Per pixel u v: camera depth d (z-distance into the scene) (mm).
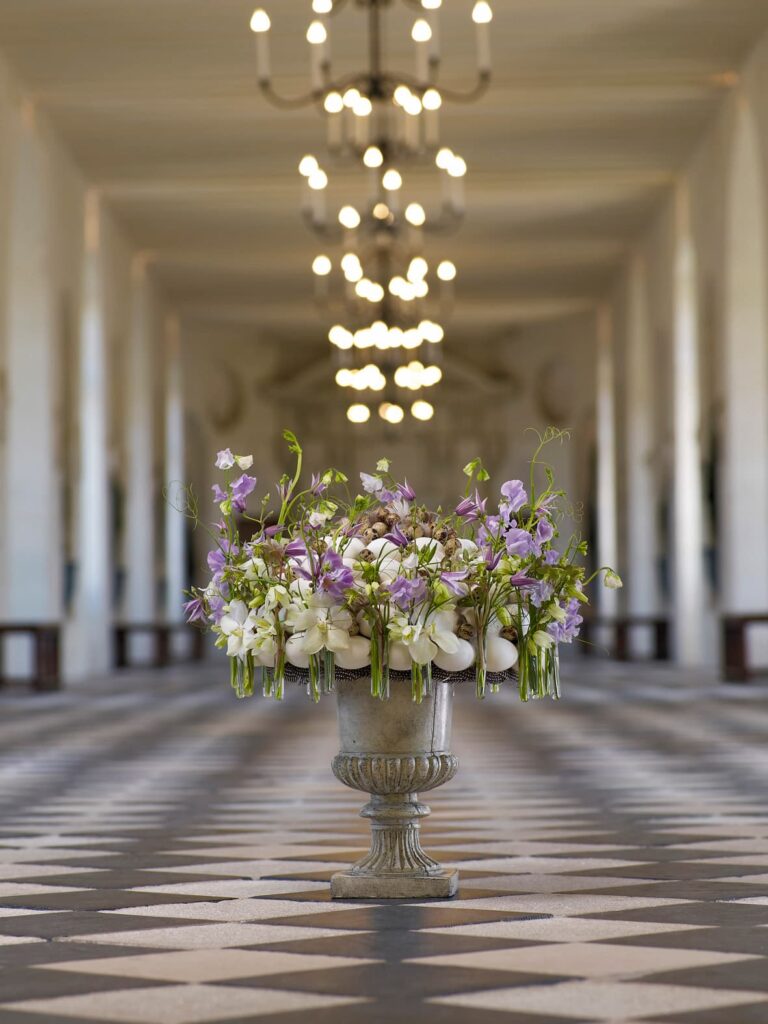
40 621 22750
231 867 5352
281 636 4504
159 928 4086
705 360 25016
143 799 8070
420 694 4445
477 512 4641
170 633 32031
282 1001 3145
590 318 38031
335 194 28422
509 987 3260
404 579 4363
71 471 24906
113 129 24641
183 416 37750
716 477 24172
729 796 7902
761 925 4035
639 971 3426
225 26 20688
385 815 4656
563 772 9422
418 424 42156
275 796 8188
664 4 20109
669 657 29047
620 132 25094
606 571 4621
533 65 21984
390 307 22016
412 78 22188
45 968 3545
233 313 38031
